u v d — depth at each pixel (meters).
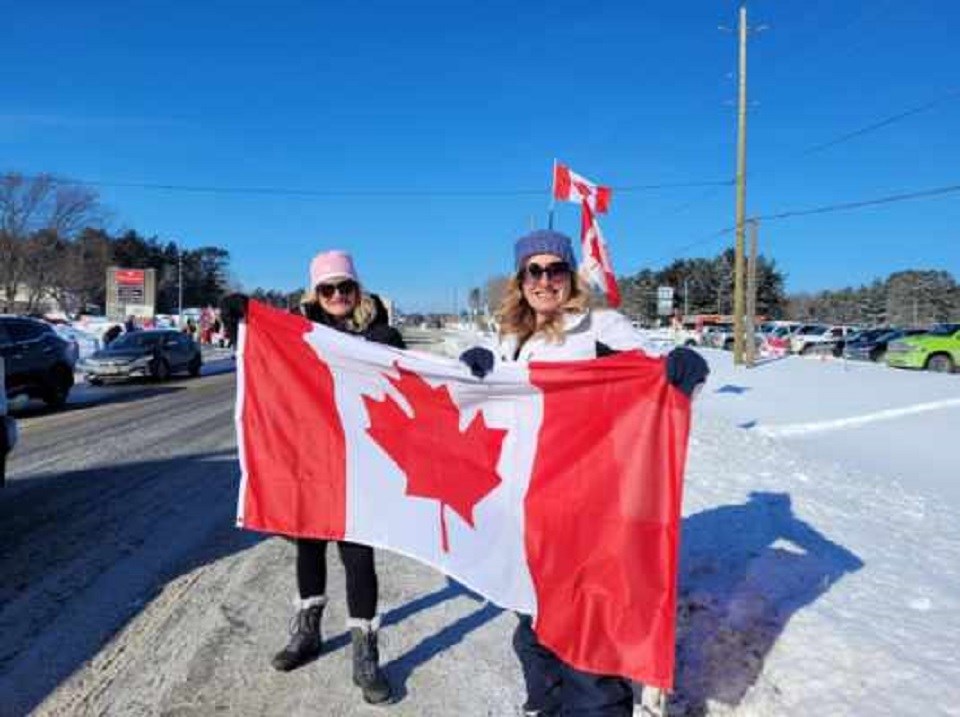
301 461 3.88
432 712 3.76
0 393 6.89
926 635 3.93
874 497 7.48
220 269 116.56
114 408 16.19
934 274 120.31
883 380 20.17
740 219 27.45
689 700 3.68
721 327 66.50
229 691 3.93
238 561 6.00
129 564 5.89
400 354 3.70
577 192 11.97
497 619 4.93
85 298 70.25
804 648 3.83
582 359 3.45
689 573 5.03
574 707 3.23
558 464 3.37
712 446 9.66
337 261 4.13
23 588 5.36
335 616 4.91
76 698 3.85
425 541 3.61
